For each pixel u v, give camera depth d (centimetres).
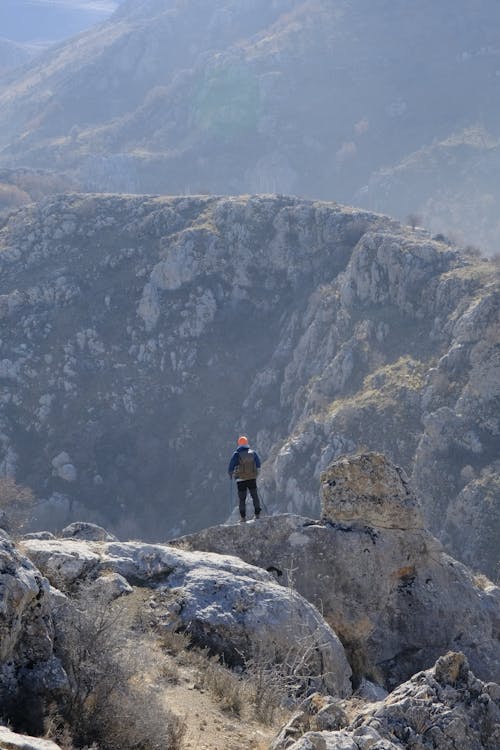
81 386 11325
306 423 8731
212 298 11938
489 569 6412
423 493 7325
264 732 782
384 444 7900
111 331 11956
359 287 9900
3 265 12875
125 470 10650
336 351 9788
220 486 10300
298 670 962
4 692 636
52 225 13325
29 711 633
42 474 10425
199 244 12262
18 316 11912
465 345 7919
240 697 845
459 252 9556
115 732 660
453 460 7306
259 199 12575
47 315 11969
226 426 10931
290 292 11962
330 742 657
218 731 754
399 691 762
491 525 6625
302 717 755
